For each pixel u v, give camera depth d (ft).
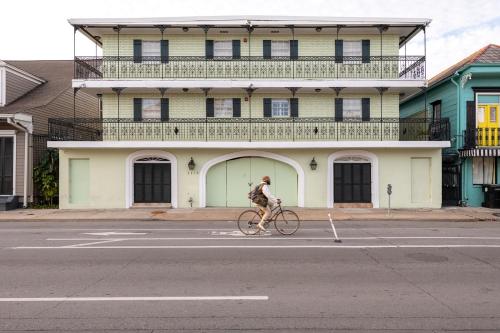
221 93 68.39
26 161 66.44
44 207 66.80
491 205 64.23
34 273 25.12
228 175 67.62
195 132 67.15
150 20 64.03
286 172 67.51
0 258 29.53
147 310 18.43
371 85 64.80
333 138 67.15
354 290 21.43
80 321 17.15
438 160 65.41
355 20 64.28
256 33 68.44
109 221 54.29
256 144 64.18
